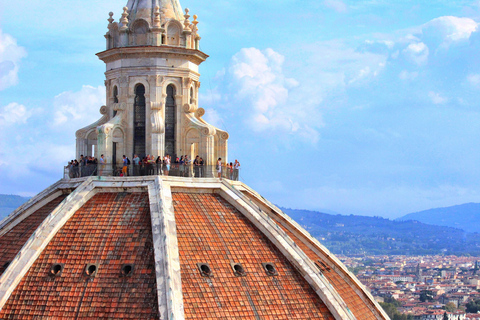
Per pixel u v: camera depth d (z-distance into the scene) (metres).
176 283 74.69
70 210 82.19
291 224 94.25
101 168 88.00
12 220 89.31
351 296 91.12
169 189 84.19
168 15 94.12
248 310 76.62
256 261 80.88
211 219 83.25
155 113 90.88
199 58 94.25
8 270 77.88
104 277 76.56
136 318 73.38
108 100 94.62
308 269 81.38
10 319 75.94
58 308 75.69
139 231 79.62
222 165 91.88
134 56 92.06
